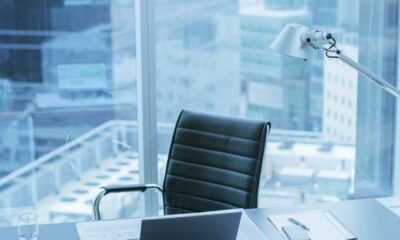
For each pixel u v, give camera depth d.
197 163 2.54
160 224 1.68
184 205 2.56
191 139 2.57
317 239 1.89
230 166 2.45
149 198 3.24
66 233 1.93
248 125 2.44
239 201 2.40
